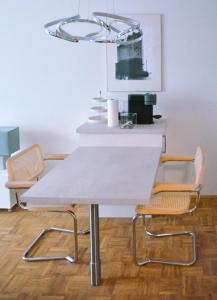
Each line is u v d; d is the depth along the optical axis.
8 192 4.46
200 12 4.55
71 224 4.14
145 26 4.61
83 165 3.22
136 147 3.81
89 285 3.01
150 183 2.71
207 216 4.26
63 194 2.54
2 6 4.75
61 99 4.87
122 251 3.52
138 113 4.29
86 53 4.75
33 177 3.54
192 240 3.67
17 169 3.31
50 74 4.83
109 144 4.08
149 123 4.29
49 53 4.79
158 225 4.06
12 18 4.77
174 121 4.76
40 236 3.81
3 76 4.89
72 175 2.95
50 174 2.99
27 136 4.94
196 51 4.61
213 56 4.60
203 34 4.58
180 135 4.77
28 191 2.62
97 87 4.80
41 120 4.91
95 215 2.95
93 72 4.77
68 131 4.90
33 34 4.78
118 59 4.70
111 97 4.79
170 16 4.58
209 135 4.74
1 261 3.39
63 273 3.19
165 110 4.75
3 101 4.91
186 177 4.80
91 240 2.98
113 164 3.22
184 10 4.56
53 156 3.90
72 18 2.90
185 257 3.38
